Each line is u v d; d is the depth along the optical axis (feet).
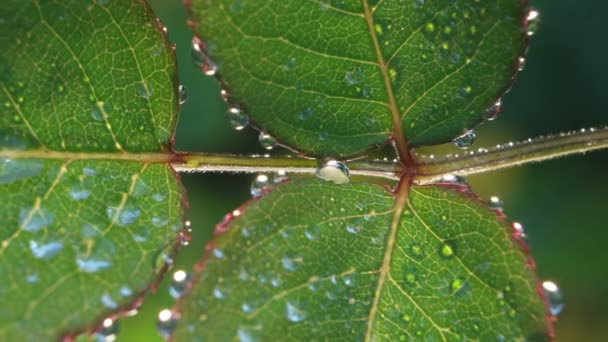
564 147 0.26
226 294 0.23
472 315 0.24
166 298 0.53
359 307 0.24
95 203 0.24
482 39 0.25
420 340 0.24
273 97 0.25
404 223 0.25
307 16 0.24
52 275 0.23
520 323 0.24
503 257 0.25
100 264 0.23
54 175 0.24
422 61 0.25
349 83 0.25
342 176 0.25
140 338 0.51
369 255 0.25
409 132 0.25
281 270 0.24
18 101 0.24
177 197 0.25
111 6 0.24
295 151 0.25
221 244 0.24
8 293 0.23
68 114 0.24
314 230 0.24
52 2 0.24
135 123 0.25
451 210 0.25
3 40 0.24
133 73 0.25
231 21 0.24
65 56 0.24
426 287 0.25
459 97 0.25
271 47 0.24
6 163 0.24
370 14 0.24
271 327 0.23
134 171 0.25
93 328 0.23
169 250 0.24
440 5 0.25
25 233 0.23
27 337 0.22
